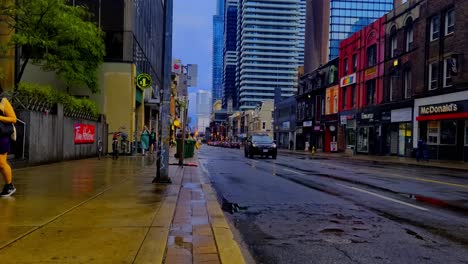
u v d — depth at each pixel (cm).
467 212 838
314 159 3114
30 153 1532
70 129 1959
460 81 2831
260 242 605
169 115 1159
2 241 518
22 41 1888
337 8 8856
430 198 1023
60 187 995
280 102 8356
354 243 600
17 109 1497
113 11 2728
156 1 4241
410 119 3481
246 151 3216
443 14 3066
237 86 18562
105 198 848
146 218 669
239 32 18025
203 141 14600
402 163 2808
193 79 2023
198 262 474
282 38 16400
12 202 781
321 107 5788
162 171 1145
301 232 666
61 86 2692
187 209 777
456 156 2900
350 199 1000
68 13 2109
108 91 2719
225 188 1203
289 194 1084
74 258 457
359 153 4488
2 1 1902
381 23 4053
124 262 448
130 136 2706
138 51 3022
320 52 8750
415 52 3434
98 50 2272
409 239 622
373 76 4197
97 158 2230
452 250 564
